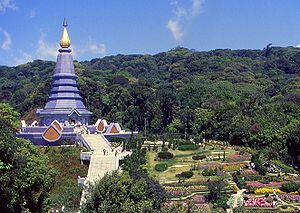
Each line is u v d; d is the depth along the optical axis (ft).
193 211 210.79
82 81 607.37
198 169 338.54
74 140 397.60
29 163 206.49
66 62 458.09
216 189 273.95
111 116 577.43
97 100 600.39
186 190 285.23
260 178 312.50
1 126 181.06
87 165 335.06
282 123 441.27
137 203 188.24
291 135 379.76
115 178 192.75
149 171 335.26
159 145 415.03
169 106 543.80
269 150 385.91
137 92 567.18
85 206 190.19
